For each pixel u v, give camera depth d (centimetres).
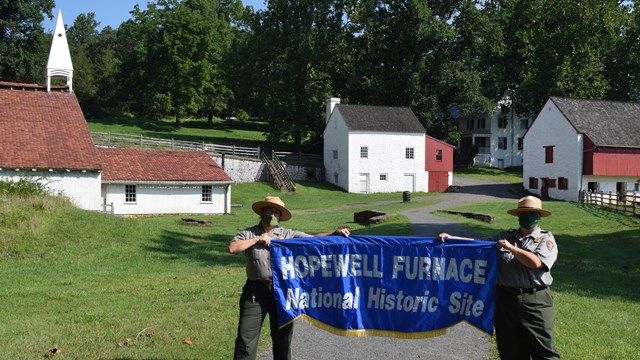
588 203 4634
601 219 3522
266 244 698
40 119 3562
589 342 905
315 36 7144
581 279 1683
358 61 7156
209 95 8962
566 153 5309
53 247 2091
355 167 5950
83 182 3247
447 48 6894
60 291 1392
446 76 6806
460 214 3597
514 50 7475
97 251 2111
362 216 3519
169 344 856
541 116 5634
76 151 3347
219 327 961
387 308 710
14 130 3381
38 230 2153
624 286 1565
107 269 1823
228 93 9012
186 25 8212
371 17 6794
